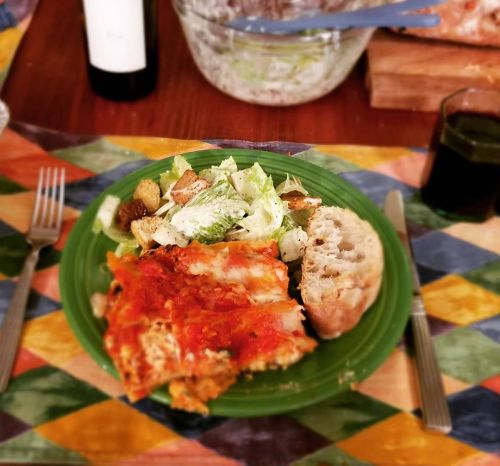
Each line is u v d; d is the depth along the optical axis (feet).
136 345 2.30
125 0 2.99
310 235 2.77
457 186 2.97
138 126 3.09
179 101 3.19
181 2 3.29
